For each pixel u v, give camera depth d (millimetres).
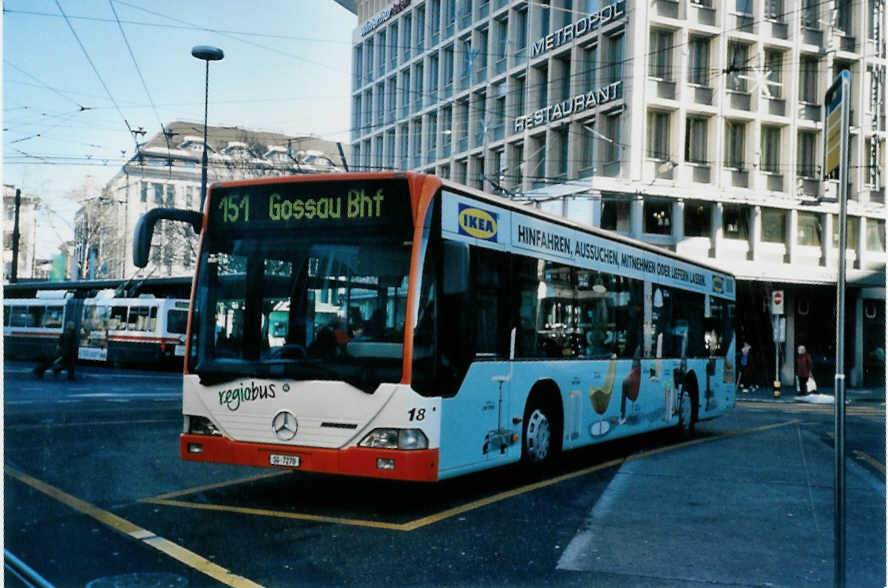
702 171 34281
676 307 14398
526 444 9609
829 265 36719
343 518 7547
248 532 6902
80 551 6188
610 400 11695
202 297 8203
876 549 6836
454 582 5672
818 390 34438
